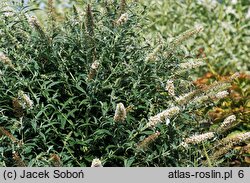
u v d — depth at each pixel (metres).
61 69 2.95
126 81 3.04
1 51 3.06
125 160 2.78
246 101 3.80
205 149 2.99
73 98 2.92
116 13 3.16
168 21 5.34
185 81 3.27
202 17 5.52
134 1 3.24
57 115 2.87
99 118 2.91
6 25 3.11
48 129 2.82
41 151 2.88
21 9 3.15
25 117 2.85
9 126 2.84
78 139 2.88
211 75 4.30
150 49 3.17
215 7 5.61
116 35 3.03
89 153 2.90
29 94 2.97
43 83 2.91
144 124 2.98
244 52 5.35
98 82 2.96
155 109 3.08
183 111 3.01
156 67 3.12
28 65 3.01
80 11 3.31
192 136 2.95
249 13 5.68
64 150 2.90
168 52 3.12
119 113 2.70
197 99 3.01
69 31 3.12
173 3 5.54
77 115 2.95
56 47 3.00
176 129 2.97
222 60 5.13
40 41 3.00
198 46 5.10
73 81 2.95
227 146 2.95
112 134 2.84
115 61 3.10
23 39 3.12
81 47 3.01
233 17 5.67
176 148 2.90
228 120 3.01
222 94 3.03
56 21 3.12
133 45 3.17
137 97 2.97
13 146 2.76
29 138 2.89
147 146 2.79
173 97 3.02
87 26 2.90
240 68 5.18
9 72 3.01
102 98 2.96
